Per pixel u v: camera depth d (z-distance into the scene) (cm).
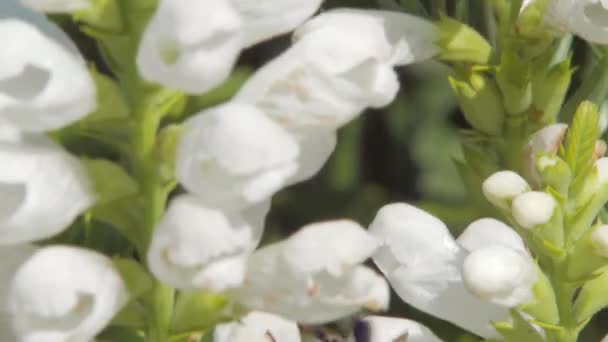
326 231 26
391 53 30
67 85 25
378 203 41
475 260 28
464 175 31
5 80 25
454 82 31
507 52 31
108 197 26
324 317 26
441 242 29
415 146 42
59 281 25
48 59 25
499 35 31
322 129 26
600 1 30
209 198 25
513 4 31
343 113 26
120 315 26
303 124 26
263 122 24
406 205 29
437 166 42
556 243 28
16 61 25
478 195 31
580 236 28
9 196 26
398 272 29
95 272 25
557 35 31
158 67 25
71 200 26
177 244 25
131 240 26
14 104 25
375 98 26
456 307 29
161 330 26
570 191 28
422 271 29
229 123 24
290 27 26
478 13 32
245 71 33
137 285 26
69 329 25
